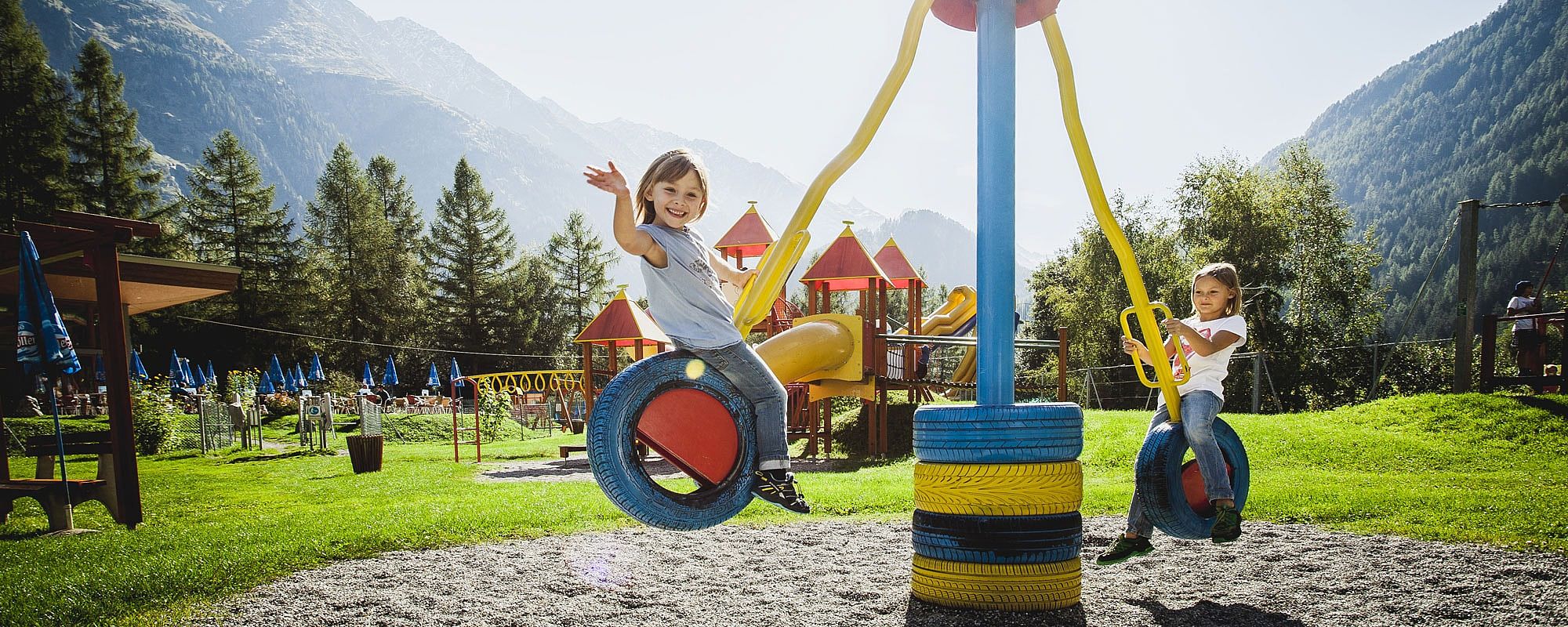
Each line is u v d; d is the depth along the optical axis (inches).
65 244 298.2
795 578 190.2
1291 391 1359.5
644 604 169.9
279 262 2142.0
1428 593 167.5
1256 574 187.0
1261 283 1449.3
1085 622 154.0
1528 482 326.0
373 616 164.4
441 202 2504.9
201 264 610.9
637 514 129.7
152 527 299.7
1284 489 305.4
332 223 2437.3
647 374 134.0
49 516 296.7
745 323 148.0
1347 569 187.9
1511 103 6466.5
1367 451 417.1
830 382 578.6
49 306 271.9
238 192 2156.7
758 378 142.7
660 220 142.4
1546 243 3988.7
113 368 302.8
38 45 1836.9
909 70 165.5
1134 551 185.0
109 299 301.4
